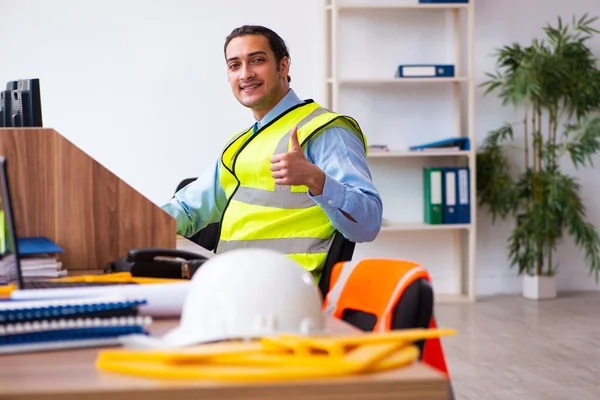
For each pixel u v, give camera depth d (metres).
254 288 1.29
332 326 1.49
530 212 6.62
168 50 6.32
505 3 6.84
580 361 4.71
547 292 6.71
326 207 2.67
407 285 1.68
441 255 6.87
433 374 1.11
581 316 6.00
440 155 6.71
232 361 1.13
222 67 6.39
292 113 3.13
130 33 6.27
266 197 3.06
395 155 6.40
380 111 6.72
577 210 6.79
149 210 2.57
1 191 1.82
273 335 1.24
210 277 1.31
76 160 2.52
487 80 6.85
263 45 3.17
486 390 4.14
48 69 6.18
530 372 4.48
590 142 6.58
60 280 2.12
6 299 1.57
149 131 6.33
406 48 6.73
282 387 1.06
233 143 3.25
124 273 2.17
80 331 1.37
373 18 6.67
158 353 1.17
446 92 6.78
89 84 6.24
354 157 2.96
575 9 6.90
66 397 1.05
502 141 6.89
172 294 1.62
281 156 2.57
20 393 1.05
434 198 6.54
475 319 5.93
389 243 6.82
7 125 2.94
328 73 6.55
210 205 3.36
